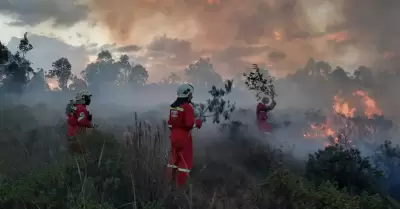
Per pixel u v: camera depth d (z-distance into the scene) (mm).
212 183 6414
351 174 6941
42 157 7953
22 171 6922
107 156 6539
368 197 5203
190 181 5793
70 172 5848
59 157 7625
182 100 6512
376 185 7074
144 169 5762
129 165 5910
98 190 5516
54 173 5750
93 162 6117
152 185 5594
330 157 7180
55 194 5148
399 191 7480
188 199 5176
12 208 4980
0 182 5906
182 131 6387
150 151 6039
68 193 5160
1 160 7457
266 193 5281
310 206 4867
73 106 8258
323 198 4957
